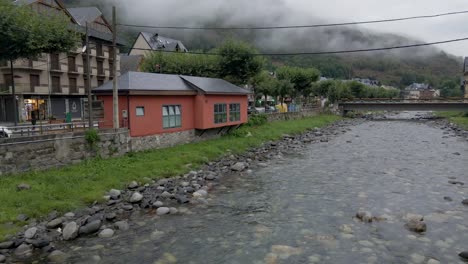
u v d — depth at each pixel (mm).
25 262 8773
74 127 22625
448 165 21500
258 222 11898
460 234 10766
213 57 40594
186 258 9242
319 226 11531
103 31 51781
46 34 17031
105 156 18359
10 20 15914
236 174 18969
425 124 56406
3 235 9750
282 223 11820
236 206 13578
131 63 62156
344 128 48281
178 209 13055
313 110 60750
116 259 9109
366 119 69562
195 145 24359
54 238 10133
